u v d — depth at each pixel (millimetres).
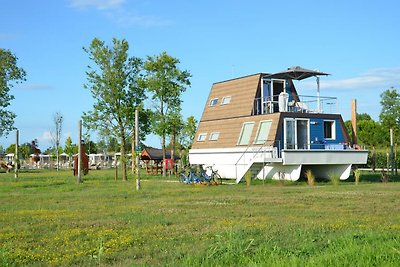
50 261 9375
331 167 34625
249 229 12273
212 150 38281
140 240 11305
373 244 9953
